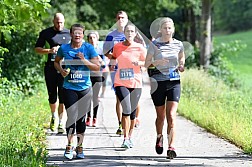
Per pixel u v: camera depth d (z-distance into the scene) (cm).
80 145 1995
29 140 2159
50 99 2528
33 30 3869
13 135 2158
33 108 3058
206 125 2716
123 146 2172
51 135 2459
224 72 5147
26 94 3753
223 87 4162
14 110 2847
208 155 2064
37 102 3391
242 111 2909
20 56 3791
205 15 5244
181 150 2161
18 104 3130
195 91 3856
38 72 3906
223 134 2450
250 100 3478
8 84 3538
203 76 4303
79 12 6719
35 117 2730
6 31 1914
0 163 1633
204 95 3741
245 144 2166
